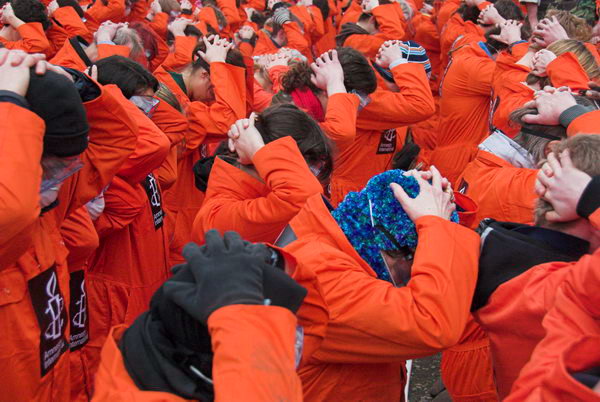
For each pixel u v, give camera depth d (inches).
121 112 88.1
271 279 51.5
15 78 67.1
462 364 102.6
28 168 64.2
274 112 97.7
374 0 256.4
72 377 107.6
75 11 266.8
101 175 90.0
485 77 189.0
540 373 53.2
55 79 69.9
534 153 109.2
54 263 80.4
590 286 55.5
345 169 163.0
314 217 76.1
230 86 152.5
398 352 68.6
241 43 302.8
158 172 139.0
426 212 73.2
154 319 52.4
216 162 103.2
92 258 126.8
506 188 107.7
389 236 74.8
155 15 302.5
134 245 126.4
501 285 68.9
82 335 109.0
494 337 70.1
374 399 76.8
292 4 401.4
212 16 305.0
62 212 87.8
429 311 67.1
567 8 279.6
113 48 165.8
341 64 137.6
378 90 156.3
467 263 70.2
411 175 77.2
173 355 49.7
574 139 69.8
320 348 70.7
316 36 359.9
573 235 69.7
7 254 67.8
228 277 49.2
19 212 62.7
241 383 44.3
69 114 70.7
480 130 197.6
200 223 98.2
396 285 75.9
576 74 130.1
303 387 74.5
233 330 46.4
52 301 79.3
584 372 49.6
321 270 69.7
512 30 199.5
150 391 48.8
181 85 159.5
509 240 71.1
